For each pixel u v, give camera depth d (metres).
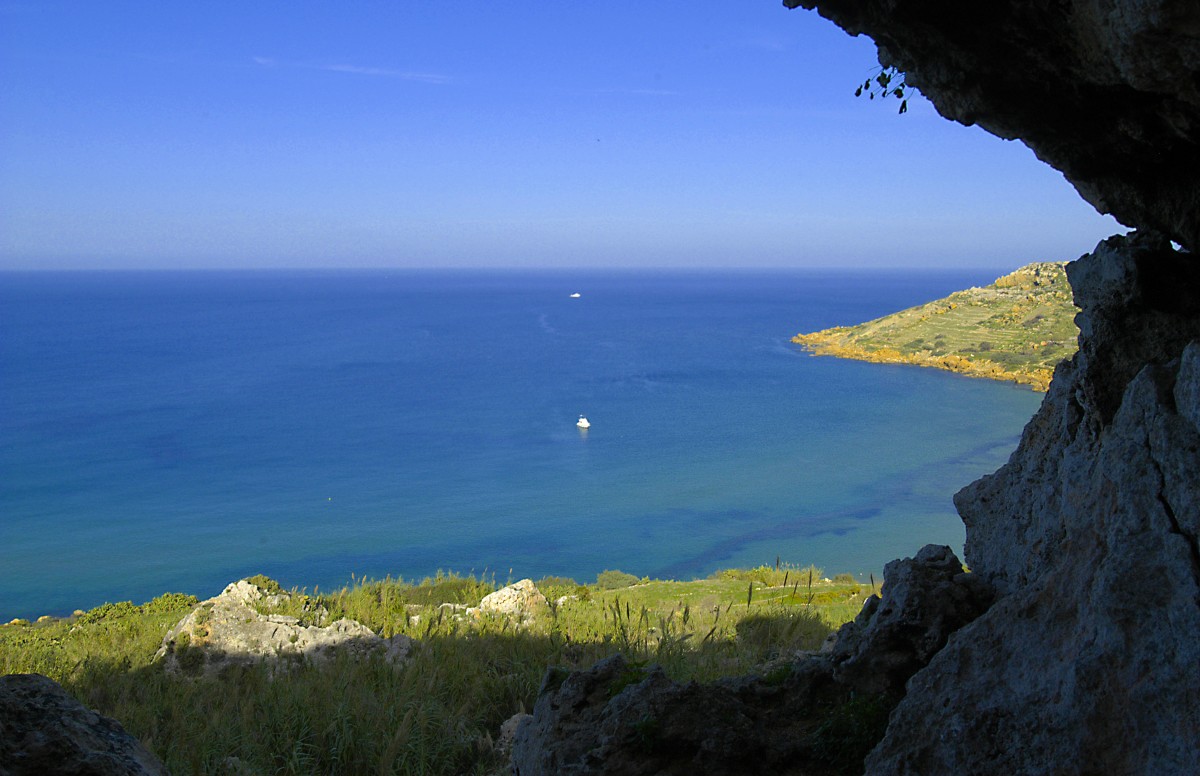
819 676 6.90
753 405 125.50
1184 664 4.22
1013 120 7.16
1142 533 4.68
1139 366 5.83
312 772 9.30
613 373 161.50
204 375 159.62
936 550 7.65
